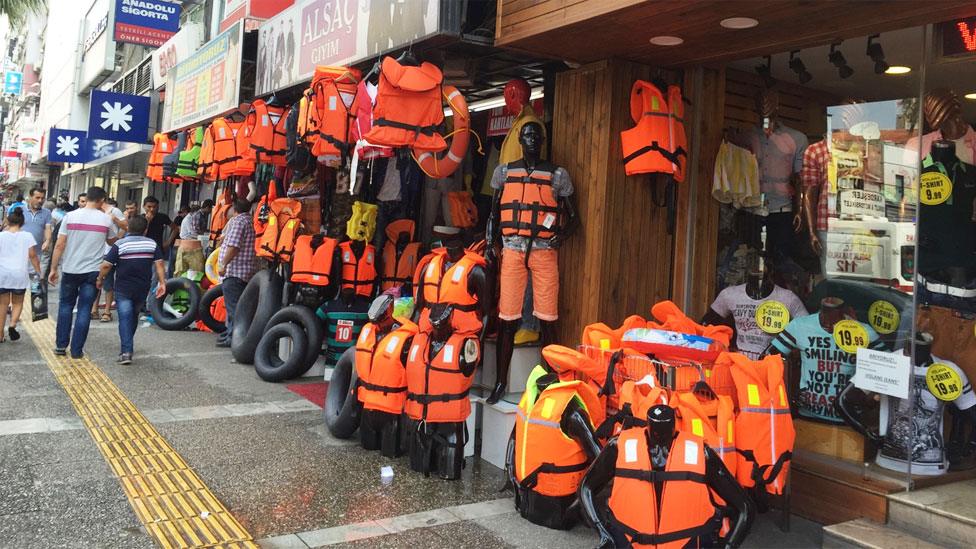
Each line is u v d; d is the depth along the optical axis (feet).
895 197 13.48
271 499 12.86
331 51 20.83
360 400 15.80
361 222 22.95
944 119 13.24
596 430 11.59
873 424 13.03
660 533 9.51
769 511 13.20
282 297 25.23
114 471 13.73
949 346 13.30
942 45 12.59
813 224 14.93
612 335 13.57
